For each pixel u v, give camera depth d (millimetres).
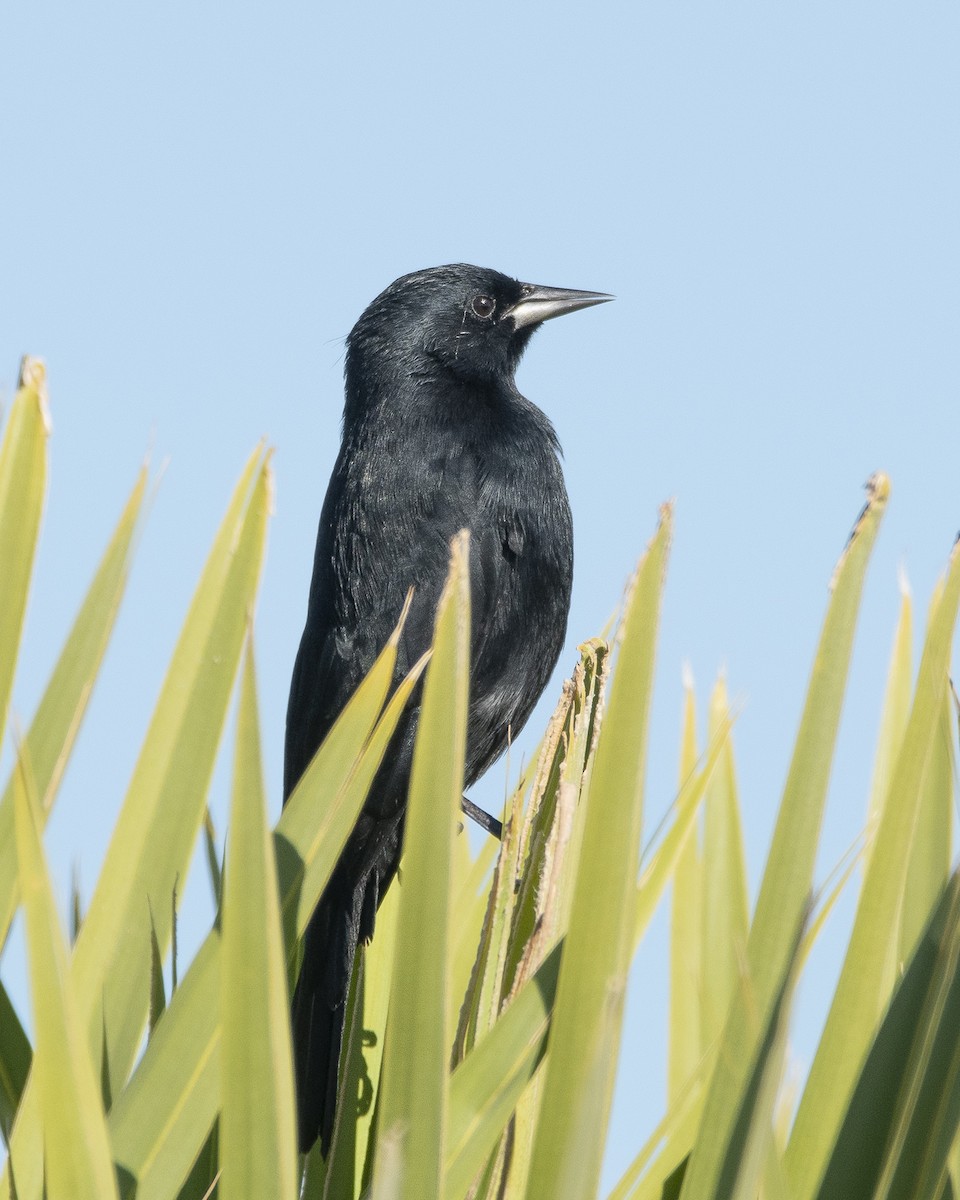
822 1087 4574
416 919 3805
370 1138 6176
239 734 3793
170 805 5355
